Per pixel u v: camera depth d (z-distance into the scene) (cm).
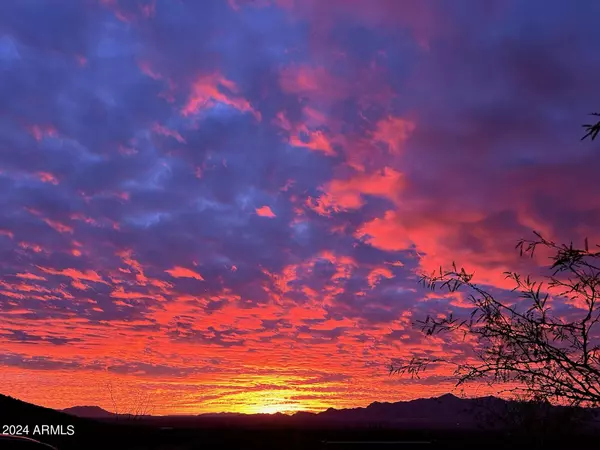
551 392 573
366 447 5884
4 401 5156
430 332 627
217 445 5912
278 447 6234
